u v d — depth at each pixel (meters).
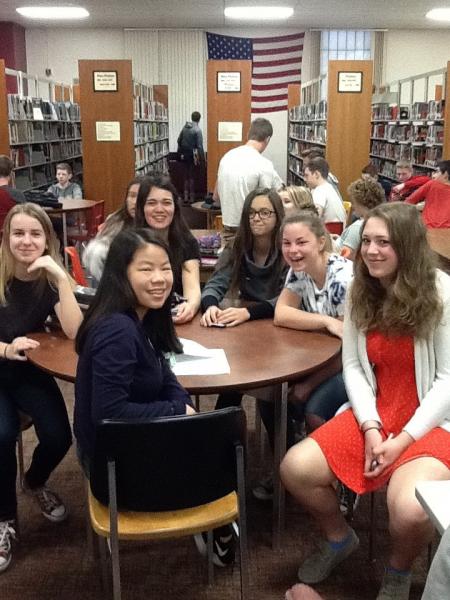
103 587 2.06
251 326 2.48
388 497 1.80
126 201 2.92
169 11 10.86
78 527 2.45
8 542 2.22
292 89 12.48
